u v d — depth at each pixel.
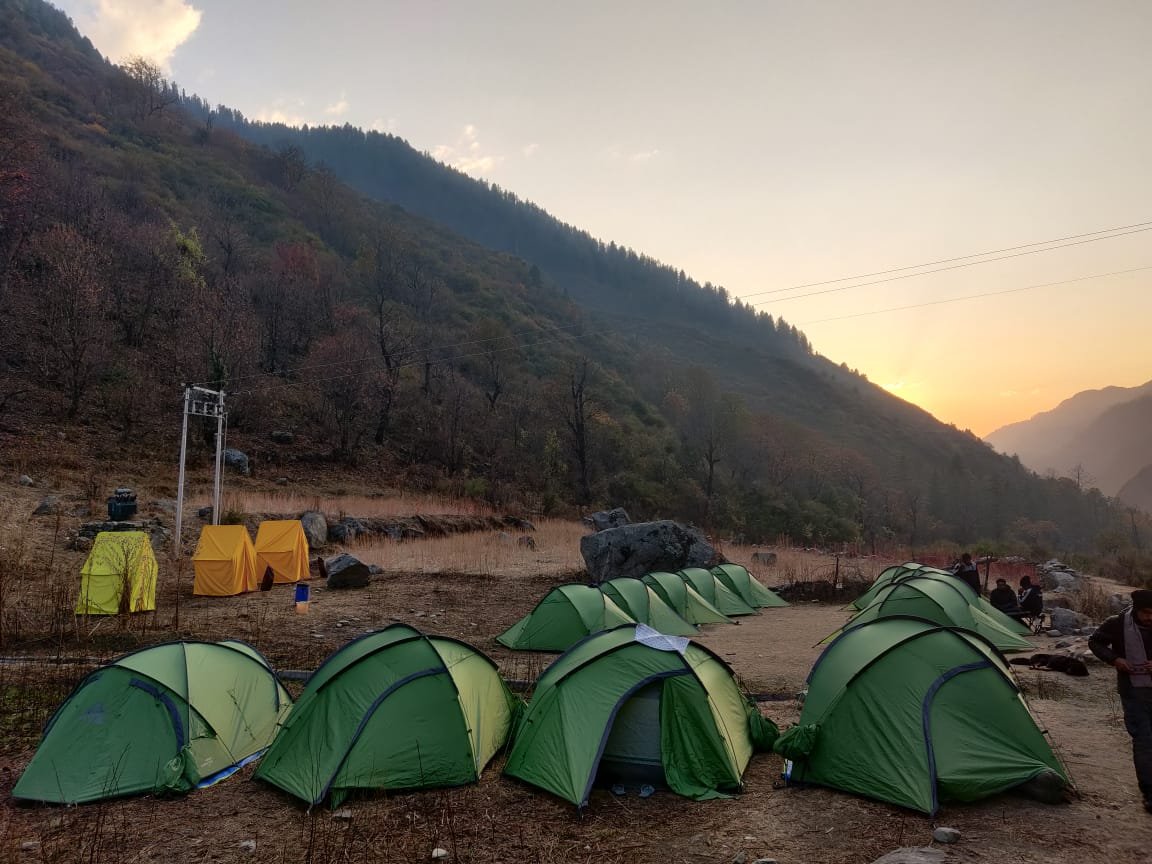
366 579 21.05
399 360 59.03
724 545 34.19
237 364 45.91
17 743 8.01
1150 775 5.73
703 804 6.56
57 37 161.75
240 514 27.67
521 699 9.04
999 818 5.78
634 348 162.00
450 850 5.63
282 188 130.25
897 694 6.73
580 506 54.53
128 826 6.18
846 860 5.21
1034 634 16.03
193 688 7.66
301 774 6.95
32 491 26.00
